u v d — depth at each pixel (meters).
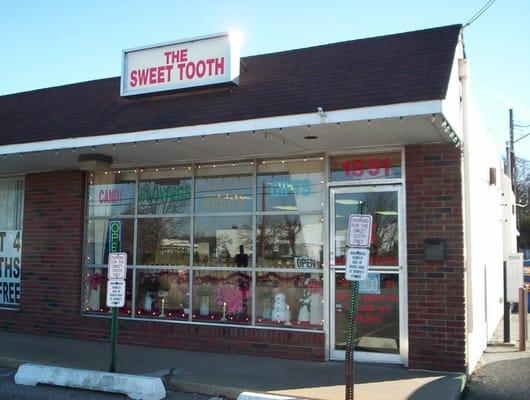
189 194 10.32
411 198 8.45
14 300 11.84
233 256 9.85
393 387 7.28
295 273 9.34
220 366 8.54
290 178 9.52
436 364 8.10
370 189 8.86
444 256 8.17
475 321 9.22
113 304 8.02
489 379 8.34
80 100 10.66
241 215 9.83
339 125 7.46
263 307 9.51
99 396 7.48
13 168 11.23
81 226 11.06
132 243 10.73
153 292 10.46
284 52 9.20
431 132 7.77
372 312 8.65
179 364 8.68
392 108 7.02
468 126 8.66
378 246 8.70
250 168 9.84
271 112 7.74
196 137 8.30
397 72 7.61
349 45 8.68
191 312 10.05
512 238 21.17
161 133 8.46
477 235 9.82
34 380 8.05
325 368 8.38
